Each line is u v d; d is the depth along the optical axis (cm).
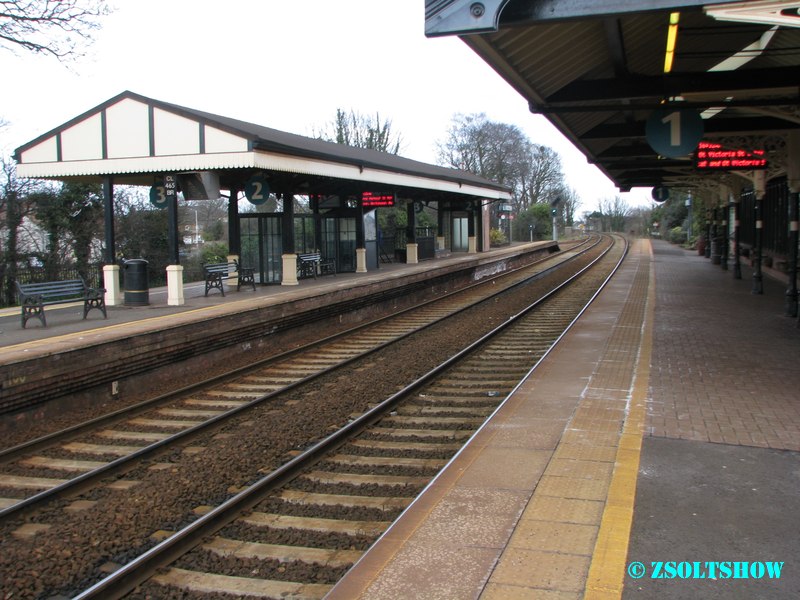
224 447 710
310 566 458
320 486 605
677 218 6253
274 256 1978
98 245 2769
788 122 1289
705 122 1320
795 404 702
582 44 917
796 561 378
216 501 580
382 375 1038
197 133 1497
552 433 623
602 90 1052
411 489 592
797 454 553
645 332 1187
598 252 4369
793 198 1323
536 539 409
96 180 1873
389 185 2445
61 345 891
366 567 380
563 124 1241
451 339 1364
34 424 845
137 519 536
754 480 500
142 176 1755
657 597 342
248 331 1269
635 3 621
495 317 1697
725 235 2627
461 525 432
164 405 920
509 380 996
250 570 458
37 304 1158
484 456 564
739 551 391
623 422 649
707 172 1617
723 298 1686
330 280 2012
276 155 1559
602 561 379
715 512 444
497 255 3148
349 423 771
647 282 2208
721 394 749
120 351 962
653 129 1066
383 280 1850
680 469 523
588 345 1077
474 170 6938
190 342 1108
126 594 431
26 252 2425
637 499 467
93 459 721
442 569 375
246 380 1058
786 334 1142
